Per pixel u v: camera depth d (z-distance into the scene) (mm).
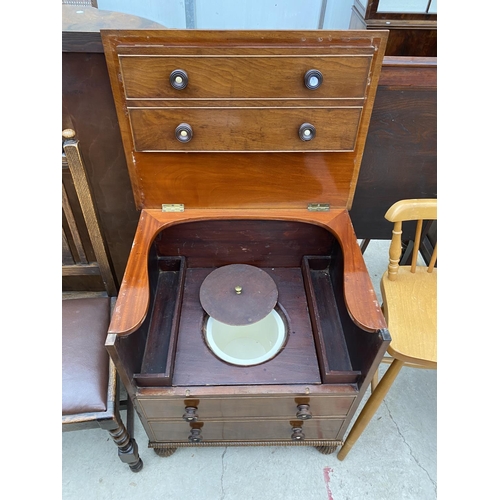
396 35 1577
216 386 878
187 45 734
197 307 1055
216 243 1082
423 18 1534
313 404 908
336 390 866
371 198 1186
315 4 1882
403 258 1679
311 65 760
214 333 1026
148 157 894
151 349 957
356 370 882
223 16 1885
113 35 731
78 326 958
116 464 1137
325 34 735
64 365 888
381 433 1223
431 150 1065
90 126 942
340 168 931
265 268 1152
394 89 944
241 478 1120
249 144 859
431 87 940
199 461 1151
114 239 1217
